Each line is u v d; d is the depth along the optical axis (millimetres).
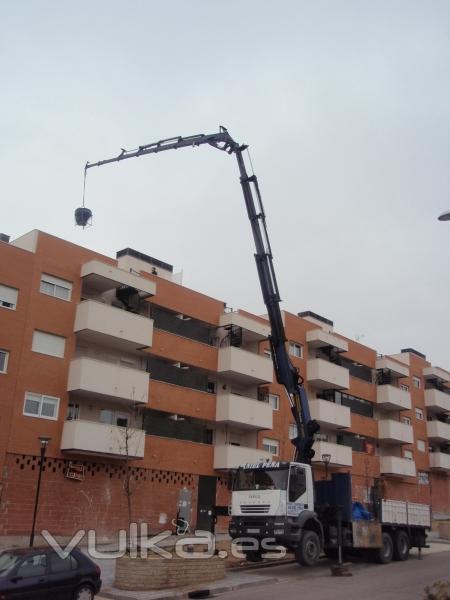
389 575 19812
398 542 23969
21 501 25375
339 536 21375
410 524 24875
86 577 13961
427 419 56406
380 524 23125
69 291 29078
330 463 40344
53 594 13250
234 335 36500
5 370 26016
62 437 27156
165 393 32062
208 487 33188
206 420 34375
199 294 35719
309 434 22734
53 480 26609
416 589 16906
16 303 27000
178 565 17000
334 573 19688
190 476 32406
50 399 27266
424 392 55906
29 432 26203
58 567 13594
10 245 27297
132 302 31422
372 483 45312
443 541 34375
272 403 38969
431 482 53688
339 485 22797
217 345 36250
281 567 21266
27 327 27078
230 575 18984
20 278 27312
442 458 54219
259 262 24094
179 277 39062
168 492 31109
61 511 26562
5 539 24328
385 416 50500
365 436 46719
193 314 35000
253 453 34500
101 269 29266
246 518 20672
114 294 31703
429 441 55250
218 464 33375
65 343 28297
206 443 34312
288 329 41531
